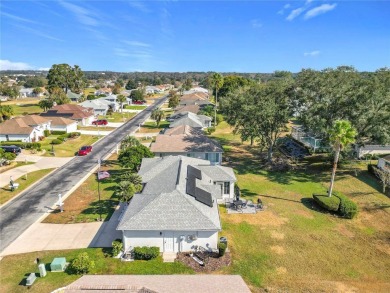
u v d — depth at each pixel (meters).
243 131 49.84
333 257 25.86
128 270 23.09
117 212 33.22
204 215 25.62
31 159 53.16
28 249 26.08
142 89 167.25
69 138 70.12
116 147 62.78
